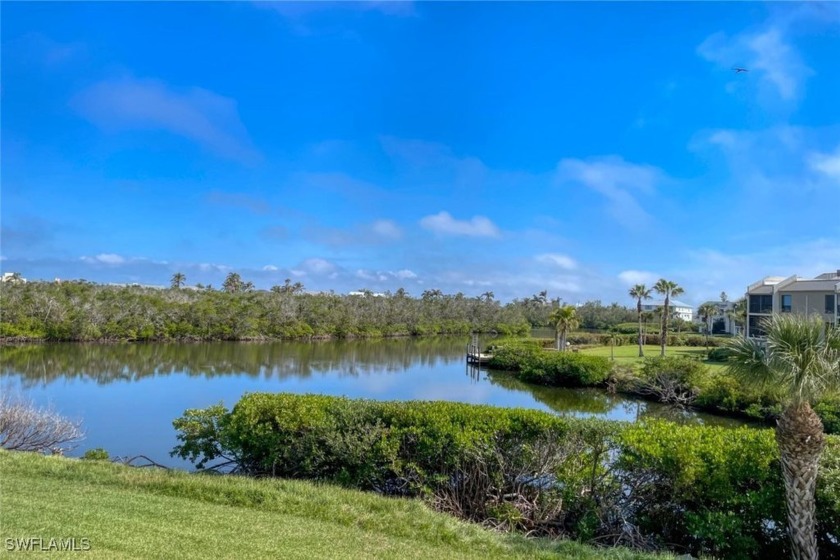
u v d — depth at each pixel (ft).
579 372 102.12
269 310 211.41
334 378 105.19
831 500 17.75
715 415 74.54
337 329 237.45
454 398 86.33
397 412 23.61
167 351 150.82
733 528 18.01
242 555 14.33
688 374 84.79
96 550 13.64
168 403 70.90
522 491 21.49
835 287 119.55
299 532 16.69
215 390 84.17
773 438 20.17
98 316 163.73
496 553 16.44
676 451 19.21
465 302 323.37
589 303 331.36
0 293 161.07
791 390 17.89
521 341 162.81
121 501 18.44
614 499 20.34
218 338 193.98
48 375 96.78
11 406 37.09
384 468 22.30
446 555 15.80
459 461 21.63
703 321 249.96
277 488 21.16
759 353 19.65
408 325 274.77
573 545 17.60
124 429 54.13
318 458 23.44
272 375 107.04
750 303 143.84
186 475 22.65
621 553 17.12
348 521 18.19
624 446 20.24
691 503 19.57
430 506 21.09
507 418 22.30
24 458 24.23
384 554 15.43
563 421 21.62
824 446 17.39
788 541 18.21
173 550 14.17
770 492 18.45
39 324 154.40
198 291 230.68
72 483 20.81
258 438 24.32
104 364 115.75
